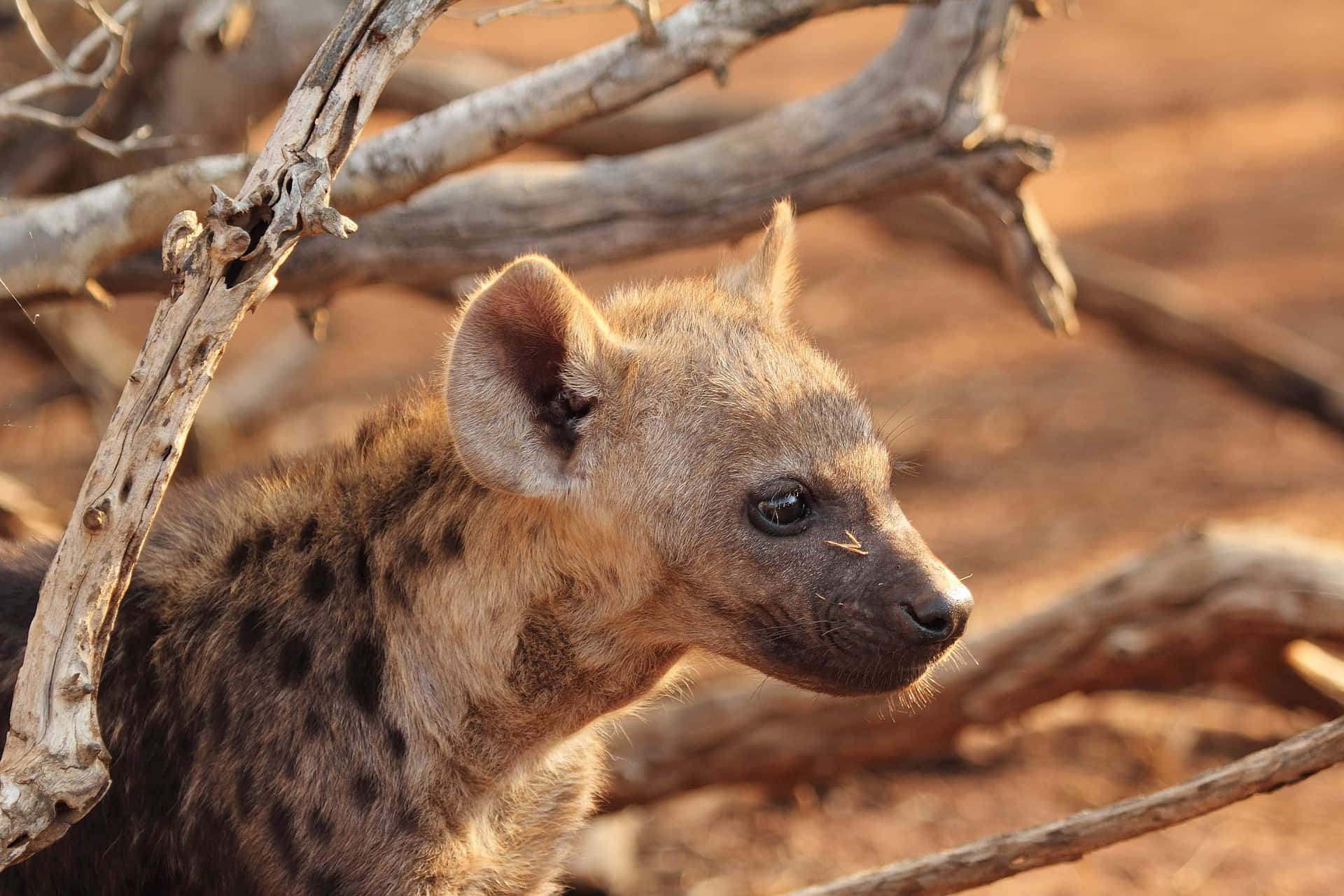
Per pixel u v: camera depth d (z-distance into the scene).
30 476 16.61
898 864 6.30
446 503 6.53
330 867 6.26
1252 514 14.47
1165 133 28.88
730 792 10.95
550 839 7.05
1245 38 35.34
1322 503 14.60
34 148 10.84
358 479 6.72
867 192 8.74
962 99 8.39
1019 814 10.42
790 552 6.46
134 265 8.13
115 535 4.81
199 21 9.62
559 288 6.23
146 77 10.79
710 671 10.45
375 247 8.58
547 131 7.19
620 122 12.84
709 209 8.82
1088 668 9.80
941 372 19.39
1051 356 19.75
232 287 4.91
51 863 6.38
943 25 8.33
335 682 6.34
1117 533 14.32
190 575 6.60
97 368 13.93
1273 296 20.23
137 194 7.32
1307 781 10.66
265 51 10.80
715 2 6.89
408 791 6.34
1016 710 9.94
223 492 6.98
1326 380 14.36
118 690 6.39
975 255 13.31
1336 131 27.94
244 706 6.29
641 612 6.66
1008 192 8.58
